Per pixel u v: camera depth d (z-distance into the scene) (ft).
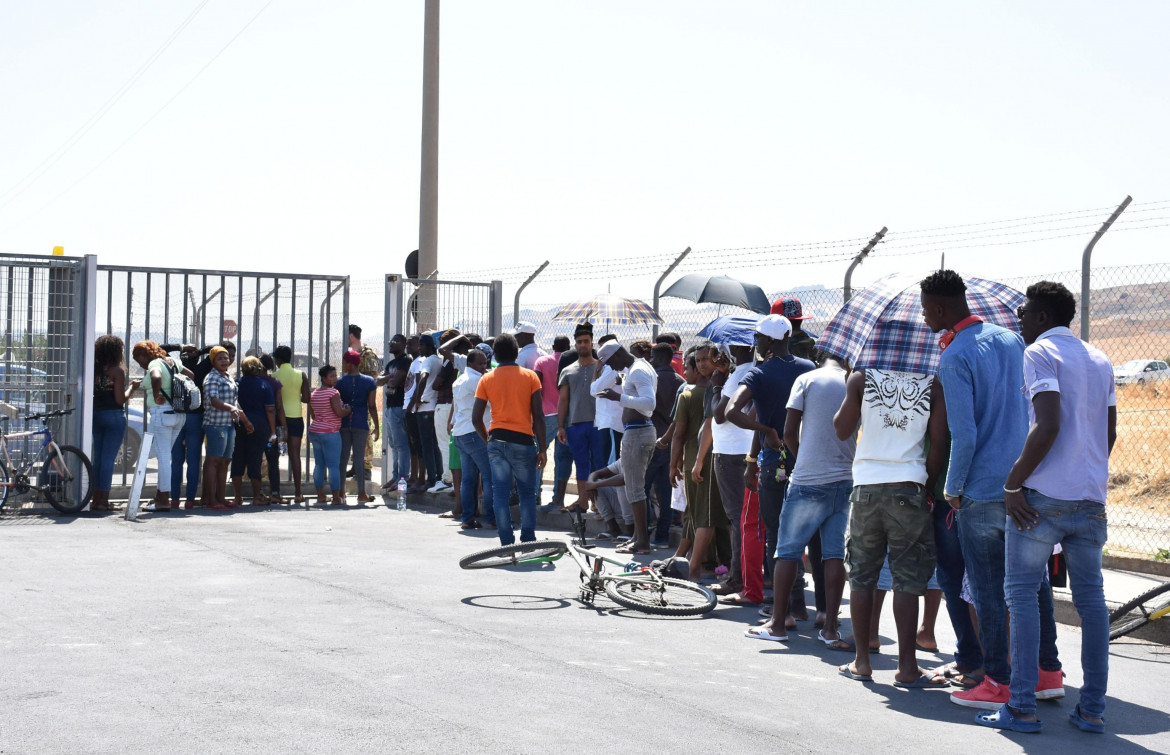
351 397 47.62
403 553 33.14
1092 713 17.29
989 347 18.31
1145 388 37.29
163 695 16.89
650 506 36.24
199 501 46.19
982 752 15.81
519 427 33.24
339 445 47.06
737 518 27.35
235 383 46.16
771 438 23.84
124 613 23.06
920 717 17.54
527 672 19.01
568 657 20.34
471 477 39.75
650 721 16.37
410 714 16.21
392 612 23.95
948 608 19.94
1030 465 16.85
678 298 39.27
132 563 29.71
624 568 26.78
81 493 41.29
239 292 47.73
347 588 26.71
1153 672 21.57
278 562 30.53
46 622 21.99
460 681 18.21
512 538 33.58
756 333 24.53
